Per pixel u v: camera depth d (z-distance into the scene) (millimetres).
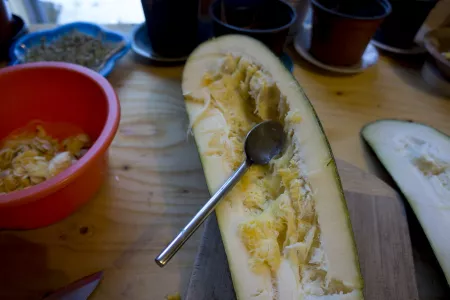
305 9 543
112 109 293
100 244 297
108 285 272
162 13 441
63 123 369
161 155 379
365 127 426
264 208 288
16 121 354
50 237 298
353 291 236
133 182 349
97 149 265
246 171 297
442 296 292
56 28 499
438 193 346
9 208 235
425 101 492
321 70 530
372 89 505
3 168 318
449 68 472
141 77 481
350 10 511
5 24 466
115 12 767
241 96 369
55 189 241
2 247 289
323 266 247
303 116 300
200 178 360
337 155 397
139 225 314
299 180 280
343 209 259
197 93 349
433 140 395
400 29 538
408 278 290
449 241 310
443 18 596
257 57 348
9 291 264
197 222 262
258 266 249
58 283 271
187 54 503
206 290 269
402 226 323
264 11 498
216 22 434
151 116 424
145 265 287
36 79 337
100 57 462
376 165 391
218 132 326
